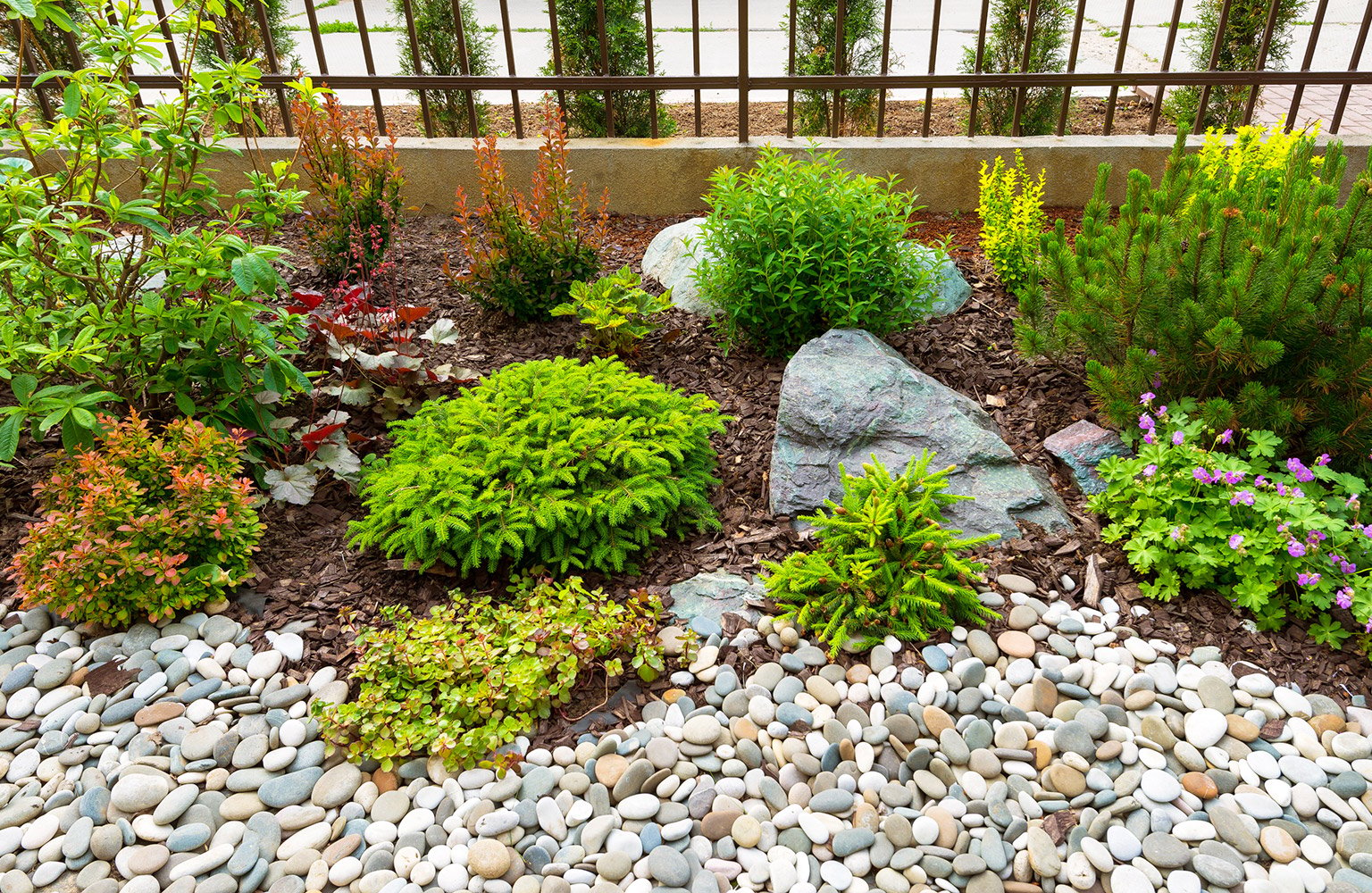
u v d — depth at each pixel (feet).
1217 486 9.37
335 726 7.82
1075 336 11.45
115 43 9.77
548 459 9.75
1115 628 8.98
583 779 7.54
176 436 9.89
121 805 7.30
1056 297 11.60
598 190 18.06
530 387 11.11
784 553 10.11
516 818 7.21
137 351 10.52
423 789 7.53
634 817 7.27
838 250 12.50
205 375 10.91
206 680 8.55
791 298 12.33
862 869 6.89
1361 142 17.51
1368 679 8.39
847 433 10.83
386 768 7.66
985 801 7.38
